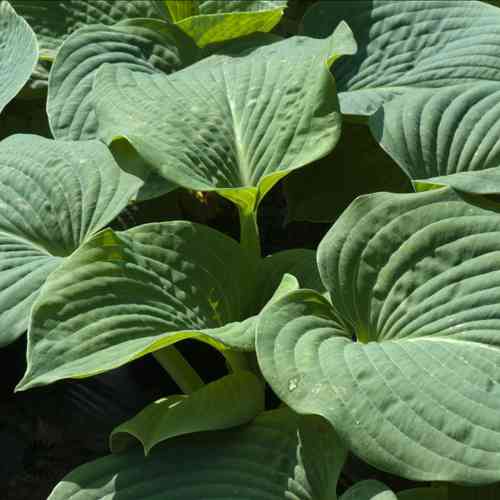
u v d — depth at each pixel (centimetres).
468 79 118
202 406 89
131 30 126
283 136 104
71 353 81
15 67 122
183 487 85
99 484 85
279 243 137
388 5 128
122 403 120
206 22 127
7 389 121
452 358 83
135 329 86
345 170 124
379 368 82
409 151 104
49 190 105
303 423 87
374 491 78
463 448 77
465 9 124
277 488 84
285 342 83
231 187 103
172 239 95
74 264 88
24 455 114
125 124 104
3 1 130
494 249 90
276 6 139
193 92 111
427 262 91
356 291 90
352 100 118
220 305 96
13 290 94
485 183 97
